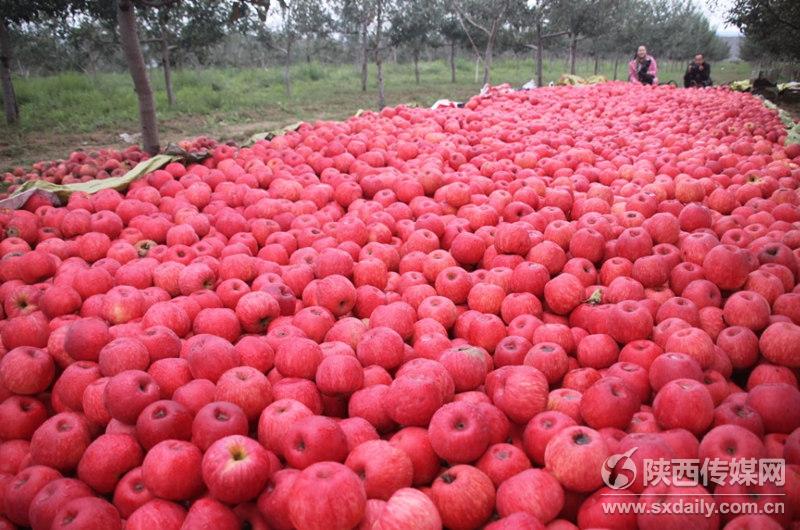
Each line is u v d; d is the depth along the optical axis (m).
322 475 2.58
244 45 53.47
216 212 6.70
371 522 2.67
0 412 3.66
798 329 3.66
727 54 72.19
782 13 18.25
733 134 10.08
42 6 18.20
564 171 7.36
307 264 5.34
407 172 7.51
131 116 22.50
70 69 43.22
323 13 34.16
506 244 5.21
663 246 5.00
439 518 2.60
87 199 6.79
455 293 4.89
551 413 3.20
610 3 29.56
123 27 9.09
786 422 3.04
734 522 2.44
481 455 3.06
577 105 13.52
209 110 25.00
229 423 3.06
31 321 4.23
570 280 4.55
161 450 2.92
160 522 2.77
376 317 4.34
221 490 2.71
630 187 6.75
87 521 2.71
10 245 5.74
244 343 3.90
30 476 3.16
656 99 14.74
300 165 8.01
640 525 2.61
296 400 3.40
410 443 3.09
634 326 3.95
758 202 6.12
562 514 2.93
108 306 4.48
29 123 20.61
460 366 3.63
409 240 5.74
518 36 37.59
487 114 11.77
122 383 3.31
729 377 3.79
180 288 5.05
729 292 4.50
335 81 39.16
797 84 19.39
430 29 38.00
